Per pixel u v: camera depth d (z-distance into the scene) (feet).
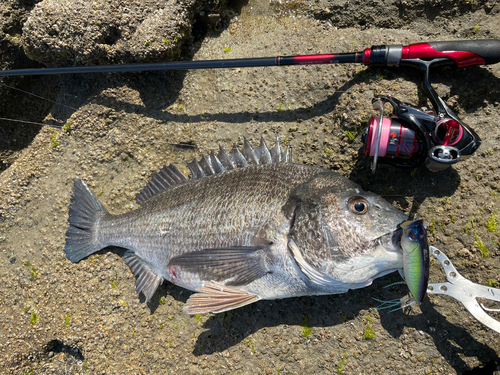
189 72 1.74
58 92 1.92
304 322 1.45
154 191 1.60
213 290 1.34
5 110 1.96
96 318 1.57
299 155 1.58
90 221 1.61
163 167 1.60
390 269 1.23
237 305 1.32
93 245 1.59
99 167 1.73
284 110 1.63
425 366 1.37
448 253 1.39
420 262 1.10
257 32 1.77
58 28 1.62
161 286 1.57
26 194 1.74
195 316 1.53
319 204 1.22
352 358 1.40
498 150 1.41
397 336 1.39
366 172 1.47
